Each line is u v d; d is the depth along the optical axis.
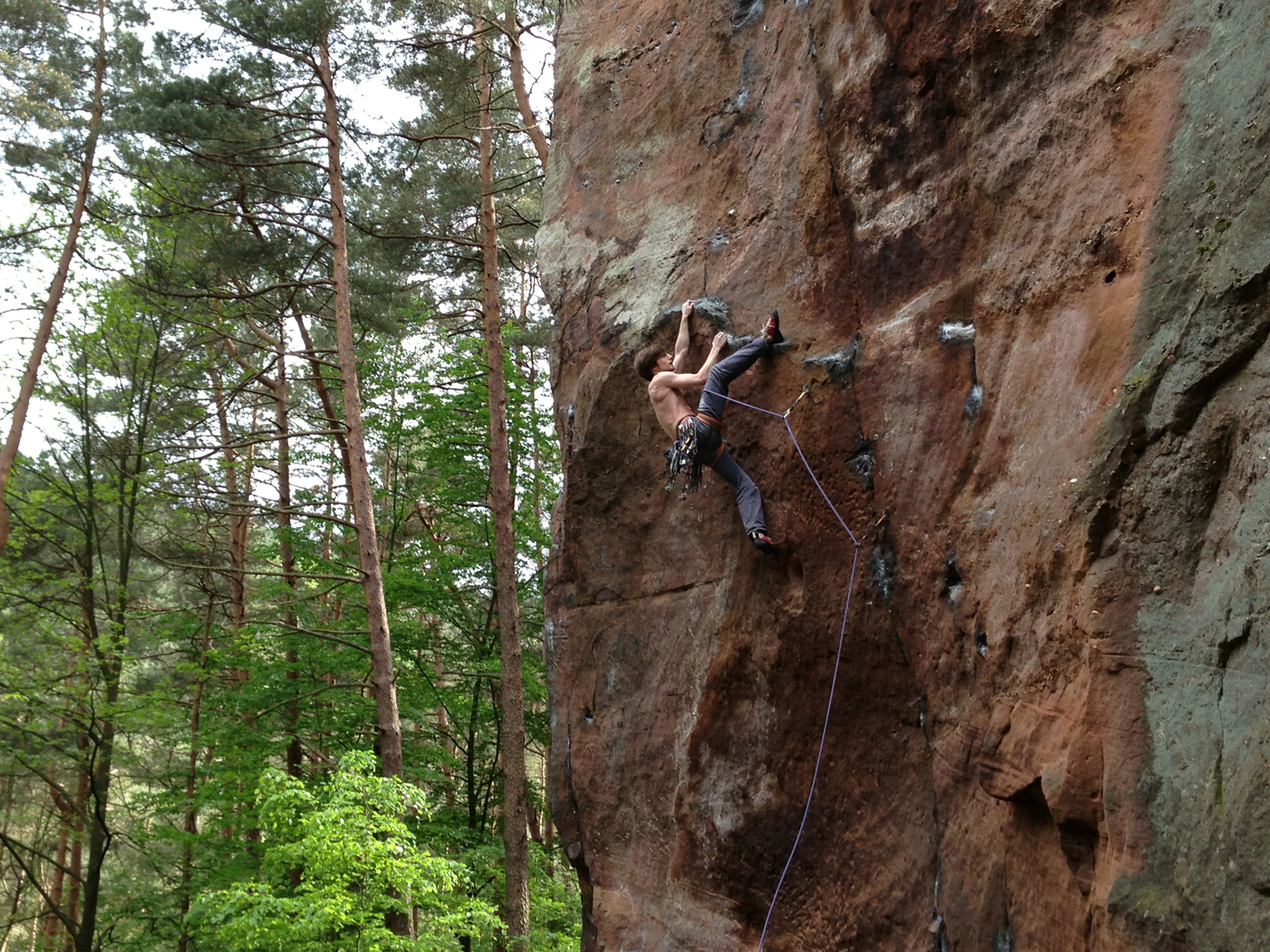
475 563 14.84
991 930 4.36
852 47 5.70
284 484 16.97
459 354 15.67
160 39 12.96
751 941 5.84
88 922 12.88
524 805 12.14
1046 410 4.32
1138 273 3.97
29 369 13.73
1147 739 3.54
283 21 11.81
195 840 12.45
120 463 14.41
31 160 15.35
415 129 15.54
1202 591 3.43
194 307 14.97
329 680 13.91
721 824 6.06
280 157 14.65
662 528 6.89
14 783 18.08
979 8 4.84
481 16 11.28
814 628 5.55
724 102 7.00
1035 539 4.21
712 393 5.78
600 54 8.38
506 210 15.93
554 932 13.63
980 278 4.86
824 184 5.87
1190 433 3.58
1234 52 3.72
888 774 5.24
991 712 4.39
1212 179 3.68
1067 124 4.45
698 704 6.34
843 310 5.68
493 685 15.36
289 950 8.72
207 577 16.83
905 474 5.13
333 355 18.62
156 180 14.42
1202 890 3.18
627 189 7.75
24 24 16.11
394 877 8.79
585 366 7.61
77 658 12.99
